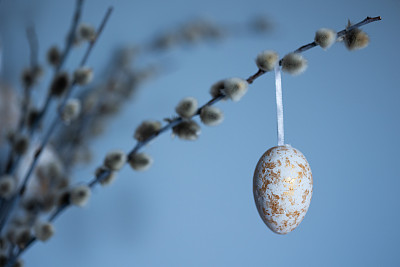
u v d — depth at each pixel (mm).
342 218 776
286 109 792
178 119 552
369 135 794
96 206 807
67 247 800
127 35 833
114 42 830
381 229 777
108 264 799
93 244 803
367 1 826
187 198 805
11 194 642
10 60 795
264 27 831
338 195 779
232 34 837
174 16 843
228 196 799
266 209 517
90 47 624
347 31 515
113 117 816
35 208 687
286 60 512
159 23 841
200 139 812
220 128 809
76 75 615
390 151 792
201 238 795
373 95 805
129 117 829
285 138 785
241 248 786
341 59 809
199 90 836
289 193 509
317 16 827
